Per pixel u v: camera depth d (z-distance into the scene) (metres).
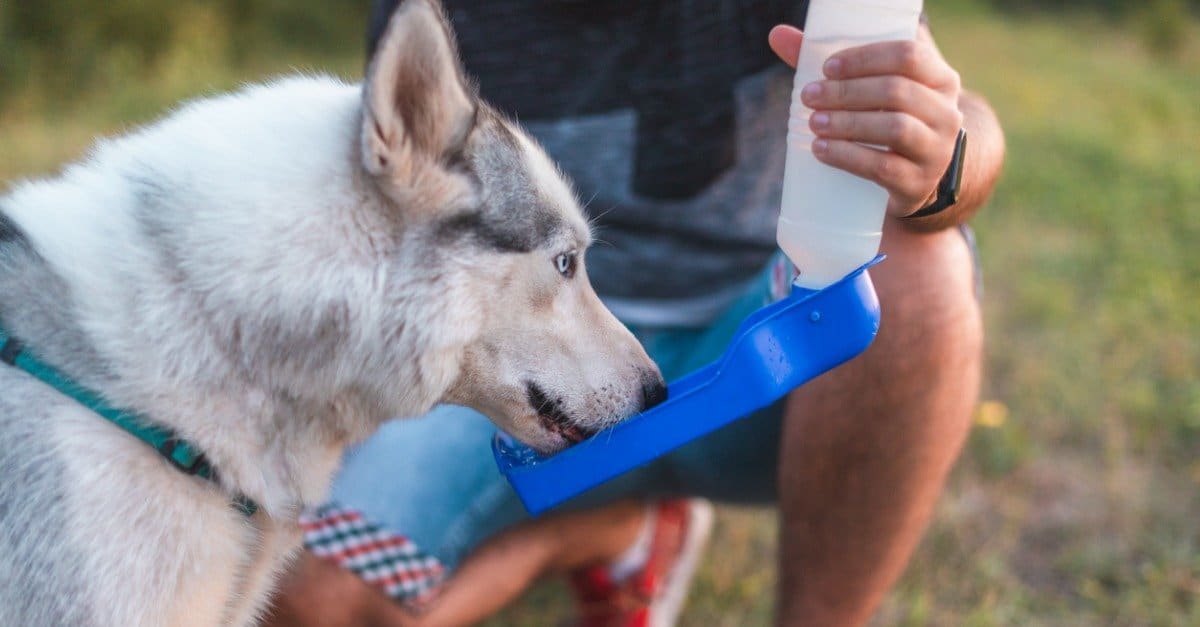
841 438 2.71
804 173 2.12
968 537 3.88
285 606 2.70
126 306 2.06
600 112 3.00
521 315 2.29
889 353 2.60
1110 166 9.32
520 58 3.00
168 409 2.05
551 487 2.33
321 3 14.83
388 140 2.03
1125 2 23.80
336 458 2.36
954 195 2.31
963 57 16.30
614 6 2.88
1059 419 4.64
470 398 2.35
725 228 3.08
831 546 2.89
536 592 3.69
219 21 12.90
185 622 2.11
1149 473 4.30
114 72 10.40
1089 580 3.65
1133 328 5.60
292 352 2.12
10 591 1.93
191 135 2.19
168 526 2.05
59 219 2.13
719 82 2.91
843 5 2.01
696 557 3.52
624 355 2.41
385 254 2.14
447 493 2.82
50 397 2.00
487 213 2.20
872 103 1.96
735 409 2.22
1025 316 5.72
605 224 3.11
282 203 2.09
